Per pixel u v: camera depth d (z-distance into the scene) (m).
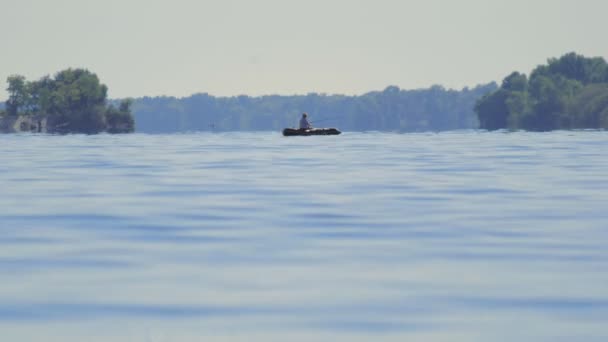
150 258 71.50
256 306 55.47
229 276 64.06
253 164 184.00
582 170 161.75
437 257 71.62
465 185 133.75
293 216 97.56
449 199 114.44
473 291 59.25
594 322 51.44
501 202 110.69
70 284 61.50
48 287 60.59
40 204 110.44
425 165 177.88
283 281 62.41
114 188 131.25
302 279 63.03
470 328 50.50
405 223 91.69
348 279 63.03
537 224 90.62
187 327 50.91
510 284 61.22
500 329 50.28
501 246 77.00
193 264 68.75
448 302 56.34
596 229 86.75
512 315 53.12
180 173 159.38
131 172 162.62
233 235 83.94
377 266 67.75
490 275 64.25
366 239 81.25
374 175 152.38
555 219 94.44
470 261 69.81
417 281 62.28
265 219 95.31
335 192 124.06
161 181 142.75
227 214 99.75
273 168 171.12
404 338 48.78
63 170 169.12
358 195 119.75
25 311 54.28
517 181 140.00
